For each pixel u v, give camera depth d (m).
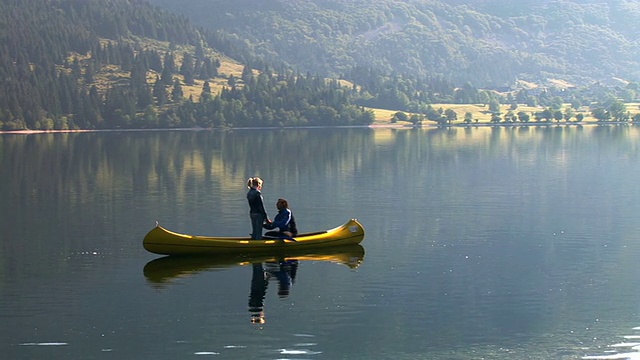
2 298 35.94
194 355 28.98
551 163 108.06
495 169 99.19
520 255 44.44
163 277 39.44
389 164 109.69
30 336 31.05
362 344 29.98
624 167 99.94
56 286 38.00
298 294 36.31
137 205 65.69
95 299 35.78
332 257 43.66
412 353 29.12
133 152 145.00
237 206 64.69
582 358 28.59
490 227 53.41
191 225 55.59
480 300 35.38
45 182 85.31
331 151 143.88
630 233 50.84
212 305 34.66
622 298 35.56
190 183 84.25
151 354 29.14
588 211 60.38
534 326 31.91
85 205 65.81
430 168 101.88
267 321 32.56
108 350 29.55
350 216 59.00
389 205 64.69
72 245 47.88
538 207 62.75
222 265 41.75
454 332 31.23
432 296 35.97
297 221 57.19
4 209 63.59
